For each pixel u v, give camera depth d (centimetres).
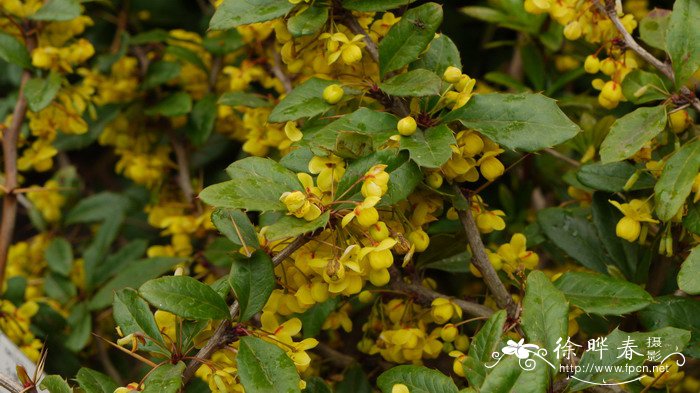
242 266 53
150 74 71
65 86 67
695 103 57
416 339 58
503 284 59
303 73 63
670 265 60
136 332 54
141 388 54
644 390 57
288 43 58
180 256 69
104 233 72
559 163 70
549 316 53
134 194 77
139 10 77
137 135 74
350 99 57
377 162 54
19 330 65
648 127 56
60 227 74
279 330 55
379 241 54
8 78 80
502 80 70
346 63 57
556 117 54
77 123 68
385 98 56
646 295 55
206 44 70
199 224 70
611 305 55
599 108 66
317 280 55
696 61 57
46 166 70
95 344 71
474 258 57
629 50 61
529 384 52
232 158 78
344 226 53
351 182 54
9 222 66
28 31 66
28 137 75
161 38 71
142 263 68
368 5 56
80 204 73
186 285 53
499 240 69
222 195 53
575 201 65
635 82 59
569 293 56
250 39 66
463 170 55
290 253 54
